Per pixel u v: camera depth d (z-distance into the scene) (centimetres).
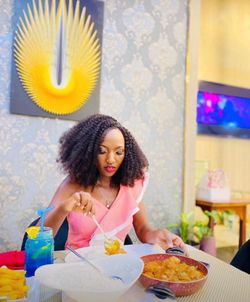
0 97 179
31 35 184
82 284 60
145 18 216
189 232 228
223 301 68
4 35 179
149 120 219
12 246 184
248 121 336
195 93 235
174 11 225
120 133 115
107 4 204
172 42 225
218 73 325
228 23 328
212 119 315
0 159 180
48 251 77
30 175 187
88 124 120
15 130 183
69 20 192
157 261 83
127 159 119
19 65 182
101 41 202
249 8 339
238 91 329
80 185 117
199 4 233
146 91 217
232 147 335
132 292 69
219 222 290
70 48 193
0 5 177
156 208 221
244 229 251
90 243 104
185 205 231
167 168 225
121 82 209
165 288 67
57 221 92
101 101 204
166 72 223
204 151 319
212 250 216
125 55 210
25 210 187
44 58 187
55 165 192
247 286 76
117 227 111
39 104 187
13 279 66
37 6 185
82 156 115
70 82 194
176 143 228
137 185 124
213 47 321
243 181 342
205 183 254
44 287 70
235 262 109
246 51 340
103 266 71
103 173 115
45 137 190
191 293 69
